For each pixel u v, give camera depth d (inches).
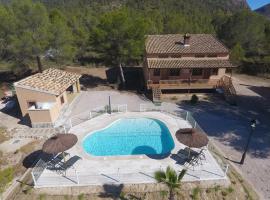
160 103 1305.4
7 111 1209.4
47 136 973.8
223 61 1425.9
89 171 737.0
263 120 1163.3
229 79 1429.6
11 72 1786.4
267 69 1959.9
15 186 717.3
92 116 1127.6
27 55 1446.9
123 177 714.8
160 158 796.0
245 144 965.8
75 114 1160.2
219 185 705.0
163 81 1398.9
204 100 1378.0
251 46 2171.5
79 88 1461.6
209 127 1087.0
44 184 693.9
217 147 940.0
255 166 837.2
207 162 780.0
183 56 1423.5
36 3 1545.3
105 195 669.9
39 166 757.3
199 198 671.1
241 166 835.4
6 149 900.0
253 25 2150.6
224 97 1392.7
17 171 782.5
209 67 1362.0
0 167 803.4
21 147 908.0
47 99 1084.5
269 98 1437.0
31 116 1019.3
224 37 2278.5
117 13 1418.6
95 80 1700.3
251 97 1449.3
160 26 2324.1
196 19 2987.2
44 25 1512.1
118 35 1386.6
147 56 1412.4
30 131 1015.6
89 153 865.5
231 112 1237.1
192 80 1412.4
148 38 1558.8
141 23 1403.8
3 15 1375.5
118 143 933.8
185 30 2317.9
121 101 1330.0
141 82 1638.8
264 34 2186.3
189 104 1321.4
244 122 1139.3
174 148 850.1
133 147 911.7
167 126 1023.0
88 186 687.1
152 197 669.9
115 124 1066.7
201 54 1427.2
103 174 725.3
